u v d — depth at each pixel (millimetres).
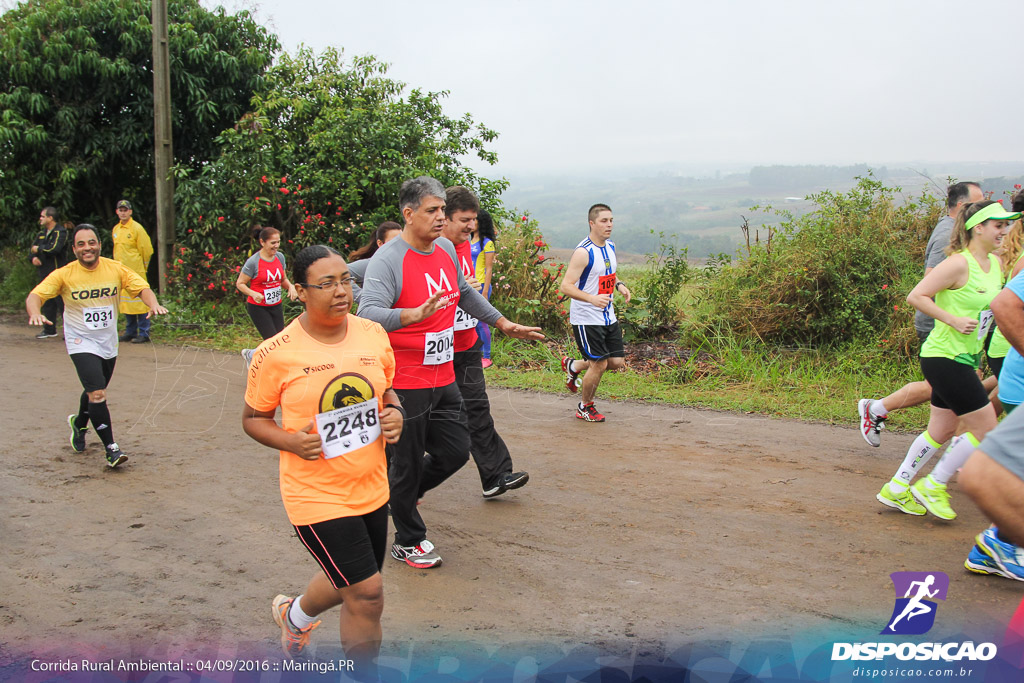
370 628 2934
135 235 11555
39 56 12883
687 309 9812
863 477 5391
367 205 12359
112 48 13516
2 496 5160
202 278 12320
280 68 13086
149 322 10969
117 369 9203
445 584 3908
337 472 2891
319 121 12219
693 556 4168
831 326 8570
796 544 4297
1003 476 1934
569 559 4168
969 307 4320
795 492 5109
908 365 7766
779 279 8914
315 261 2816
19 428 6742
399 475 4074
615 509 4875
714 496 5059
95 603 3740
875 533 4426
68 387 8273
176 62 13258
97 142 13344
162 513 4883
